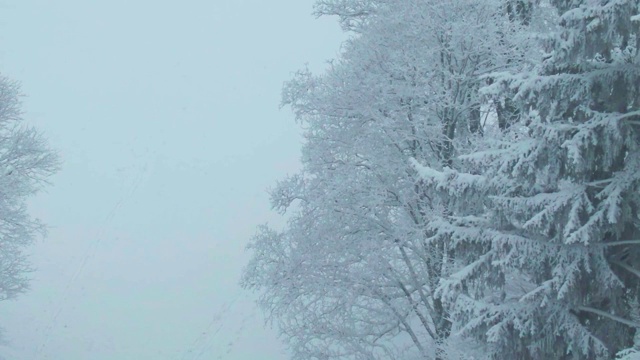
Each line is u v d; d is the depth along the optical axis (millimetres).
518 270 8609
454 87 11844
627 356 5953
